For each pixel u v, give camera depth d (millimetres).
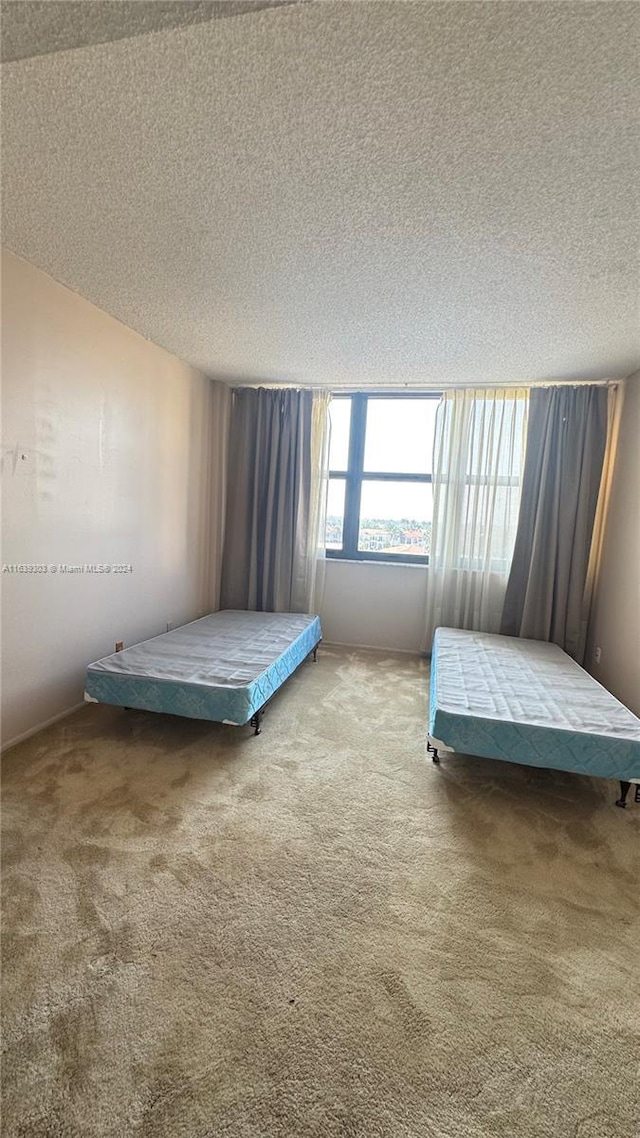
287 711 2887
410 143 1357
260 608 4359
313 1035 1108
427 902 1504
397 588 4277
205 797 1986
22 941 1303
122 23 1040
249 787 2074
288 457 4223
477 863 1684
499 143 1343
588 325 2570
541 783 2209
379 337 2883
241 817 1869
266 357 3404
